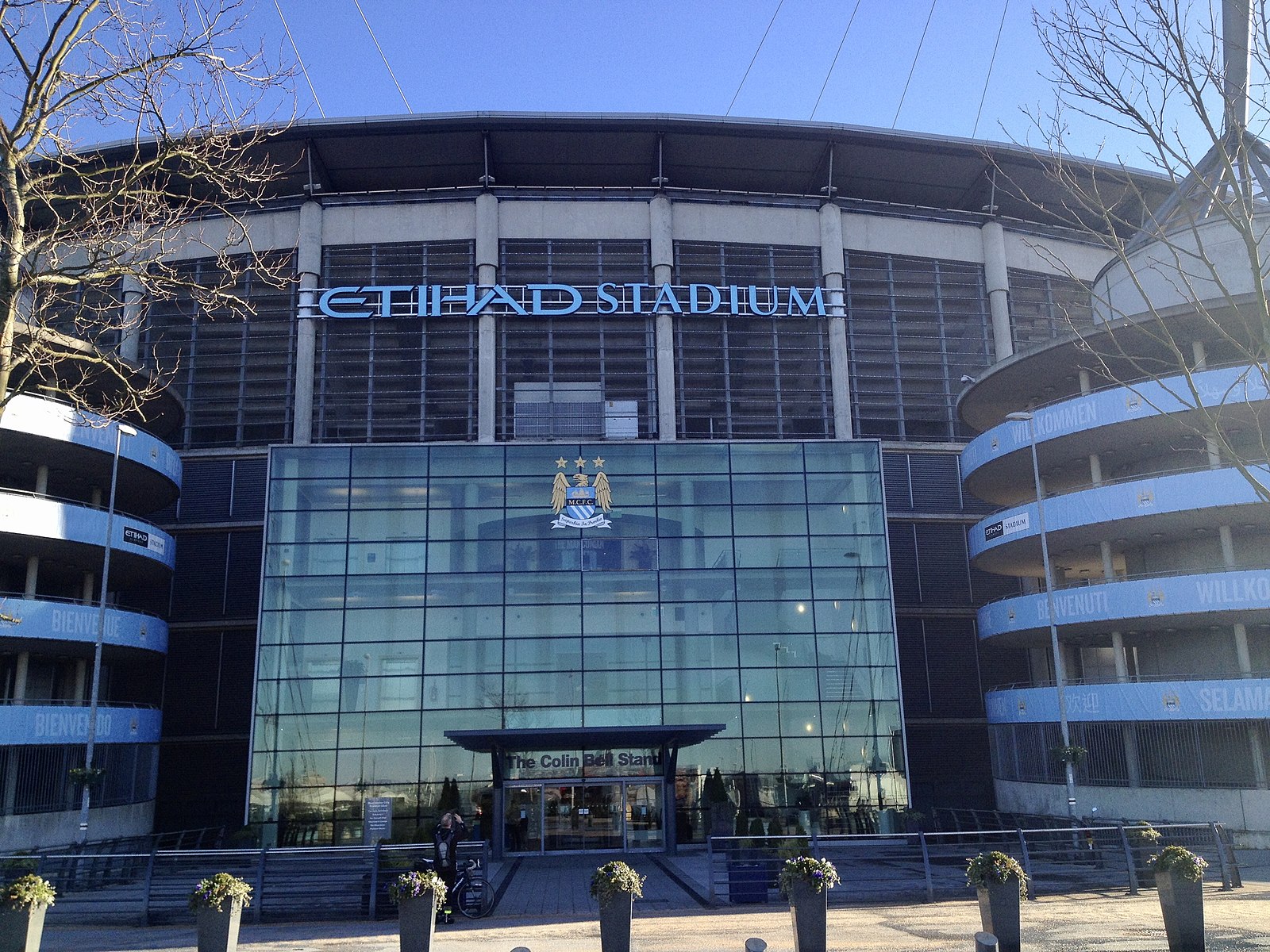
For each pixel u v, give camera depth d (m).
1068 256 59.66
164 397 42.78
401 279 55.00
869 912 19.80
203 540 52.00
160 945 18.16
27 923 12.77
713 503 41.53
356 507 40.66
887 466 55.22
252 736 38.06
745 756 38.97
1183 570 40.88
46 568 42.44
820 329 56.06
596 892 14.16
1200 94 12.18
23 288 13.36
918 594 53.81
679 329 54.88
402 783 37.88
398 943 17.33
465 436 53.28
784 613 40.53
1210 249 38.78
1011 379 44.22
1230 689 34.59
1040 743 41.59
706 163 56.25
